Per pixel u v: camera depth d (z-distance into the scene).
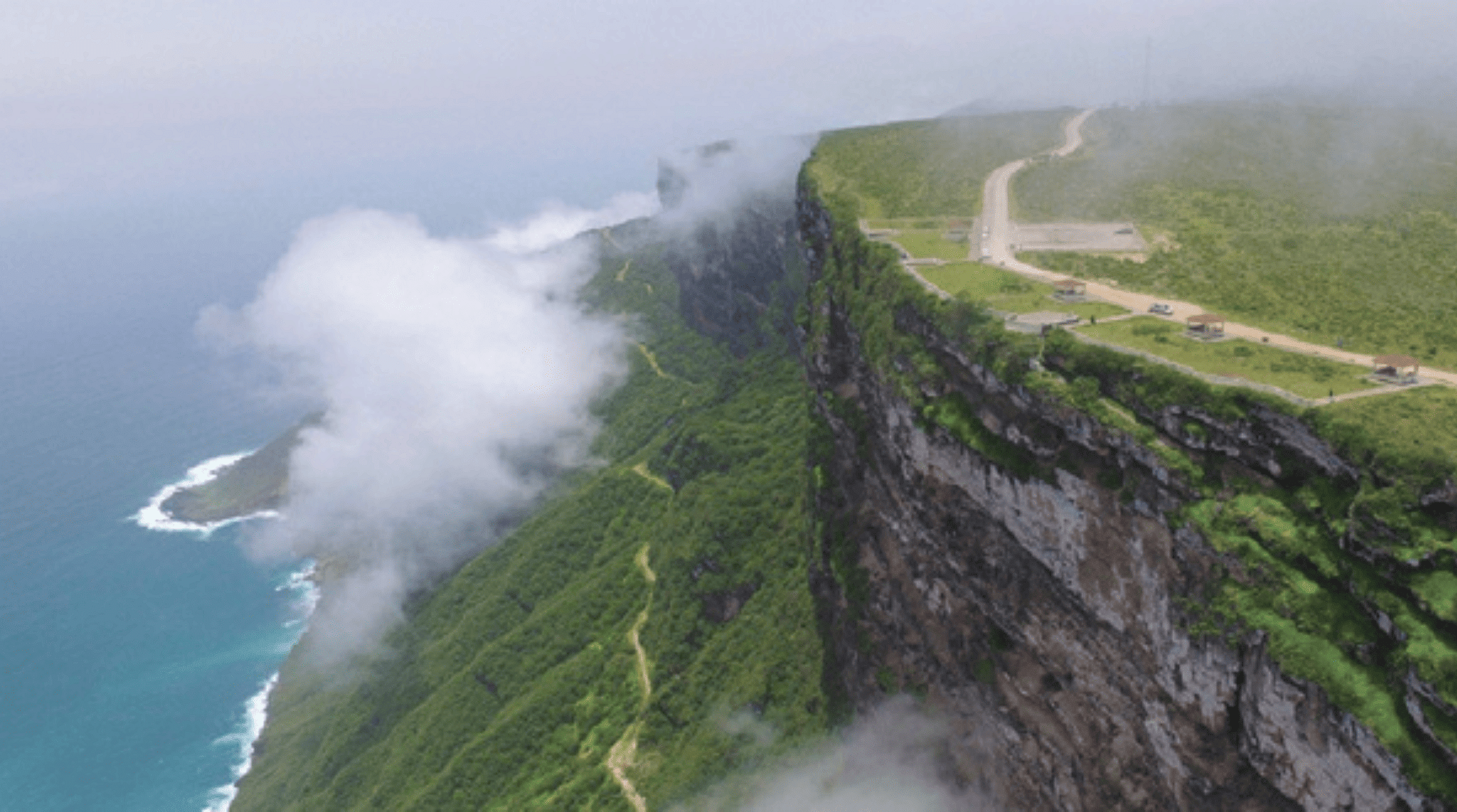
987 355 91.31
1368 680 59.69
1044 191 142.75
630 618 192.38
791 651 144.50
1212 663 69.12
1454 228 111.56
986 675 98.31
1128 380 78.38
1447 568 57.50
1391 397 69.06
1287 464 68.44
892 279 114.62
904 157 174.50
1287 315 92.25
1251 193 130.38
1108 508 78.69
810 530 143.62
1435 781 54.47
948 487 99.44
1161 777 77.44
